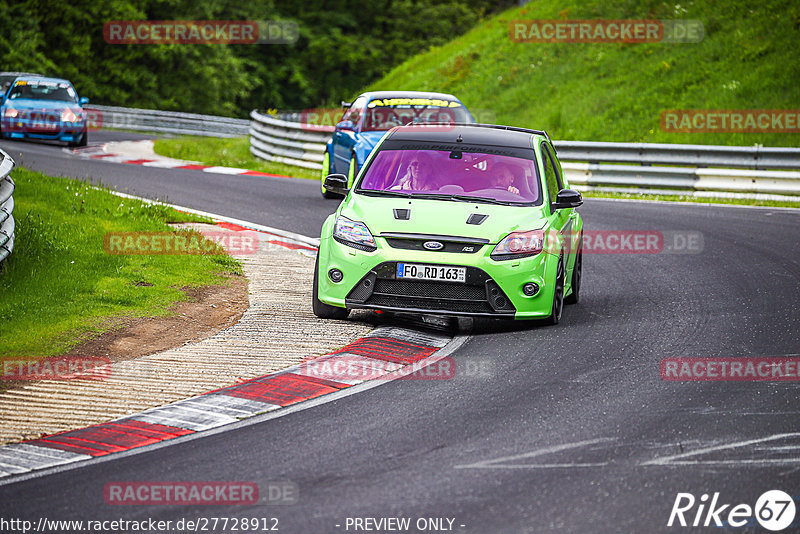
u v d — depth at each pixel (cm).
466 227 3228
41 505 1842
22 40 16188
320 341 3075
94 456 2105
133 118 14312
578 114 10150
